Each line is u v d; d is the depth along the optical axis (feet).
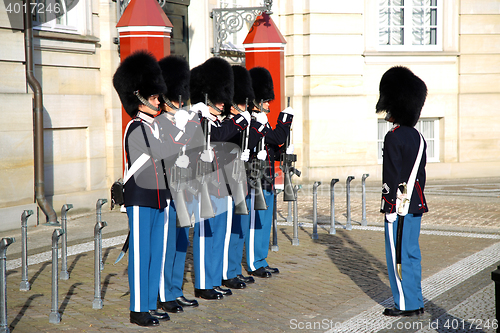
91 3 51.70
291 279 32.01
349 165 75.00
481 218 50.96
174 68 27.40
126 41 46.26
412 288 25.49
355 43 74.38
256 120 29.17
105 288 29.71
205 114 25.99
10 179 42.93
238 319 25.25
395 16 78.28
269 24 62.03
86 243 40.19
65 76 49.65
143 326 24.17
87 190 51.83
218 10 62.18
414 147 25.39
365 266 34.94
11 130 42.80
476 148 80.18
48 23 47.83
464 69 79.25
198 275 28.27
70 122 49.57
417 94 26.05
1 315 22.54
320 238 43.29
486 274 32.76
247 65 62.69
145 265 24.31
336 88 74.23
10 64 43.32
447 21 78.69
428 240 42.39
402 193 24.98
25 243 29.22
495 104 80.18
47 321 24.62
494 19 79.25
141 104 24.56
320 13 73.00
